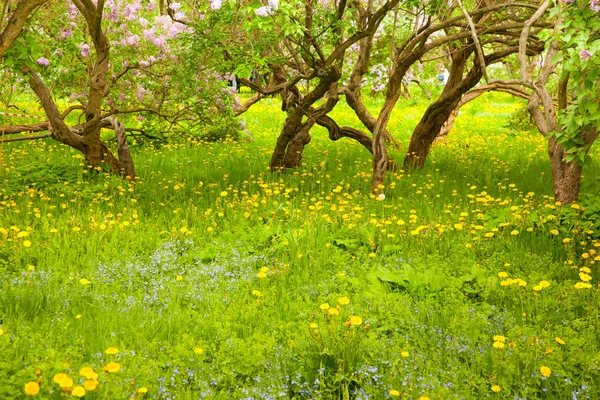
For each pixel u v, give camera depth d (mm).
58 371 3322
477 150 13633
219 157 12297
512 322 4660
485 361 3986
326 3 9617
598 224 6773
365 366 3791
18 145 12531
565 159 6738
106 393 3102
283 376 3836
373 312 4844
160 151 12938
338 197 8523
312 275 5812
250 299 5152
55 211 7660
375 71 19344
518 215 7176
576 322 4547
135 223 7074
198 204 8328
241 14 8055
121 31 11078
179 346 3922
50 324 4254
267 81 11180
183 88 10594
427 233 6895
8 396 3027
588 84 5988
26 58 8336
